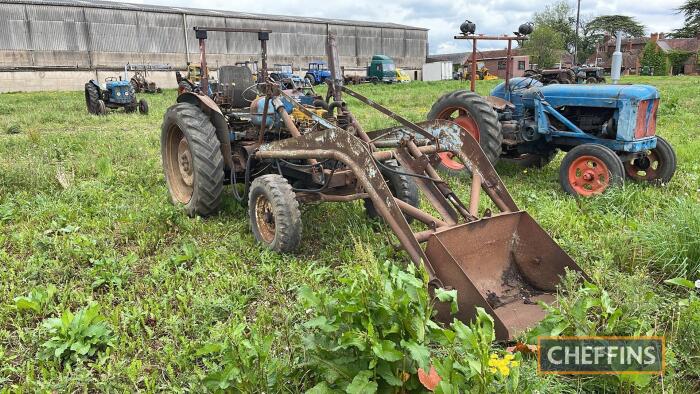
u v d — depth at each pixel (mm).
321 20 47656
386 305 2227
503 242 3703
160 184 6434
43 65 33781
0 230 4793
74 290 3621
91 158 7789
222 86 5875
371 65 41250
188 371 2777
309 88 5773
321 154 4082
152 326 3266
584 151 5898
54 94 27922
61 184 6141
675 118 11992
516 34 7324
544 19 60781
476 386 2232
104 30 35625
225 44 40875
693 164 7184
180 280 3807
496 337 2906
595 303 2760
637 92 6090
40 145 8844
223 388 2289
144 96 24266
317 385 2250
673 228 4023
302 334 2783
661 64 55312
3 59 32438
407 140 4191
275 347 2928
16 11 32469
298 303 3324
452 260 3109
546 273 3566
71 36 34500
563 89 6652
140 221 4844
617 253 4156
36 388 2654
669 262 3789
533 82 7457
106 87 16625
